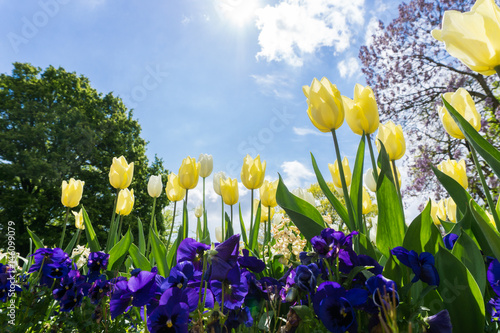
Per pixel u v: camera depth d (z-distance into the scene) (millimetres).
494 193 8227
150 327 1006
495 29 1172
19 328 1658
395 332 742
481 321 1003
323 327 996
